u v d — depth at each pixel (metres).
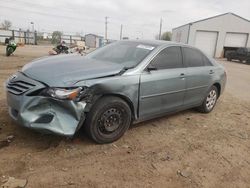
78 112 3.58
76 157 3.62
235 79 13.91
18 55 17.52
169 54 4.98
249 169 3.85
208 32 39.94
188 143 4.48
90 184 3.10
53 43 48.34
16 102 3.62
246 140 4.91
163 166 3.65
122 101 4.06
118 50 5.05
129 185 3.16
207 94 6.01
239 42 40.12
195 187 3.27
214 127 5.41
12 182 2.96
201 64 5.81
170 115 5.83
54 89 3.49
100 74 3.86
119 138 4.28
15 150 3.62
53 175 3.18
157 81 4.52
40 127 3.46
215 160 4.00
